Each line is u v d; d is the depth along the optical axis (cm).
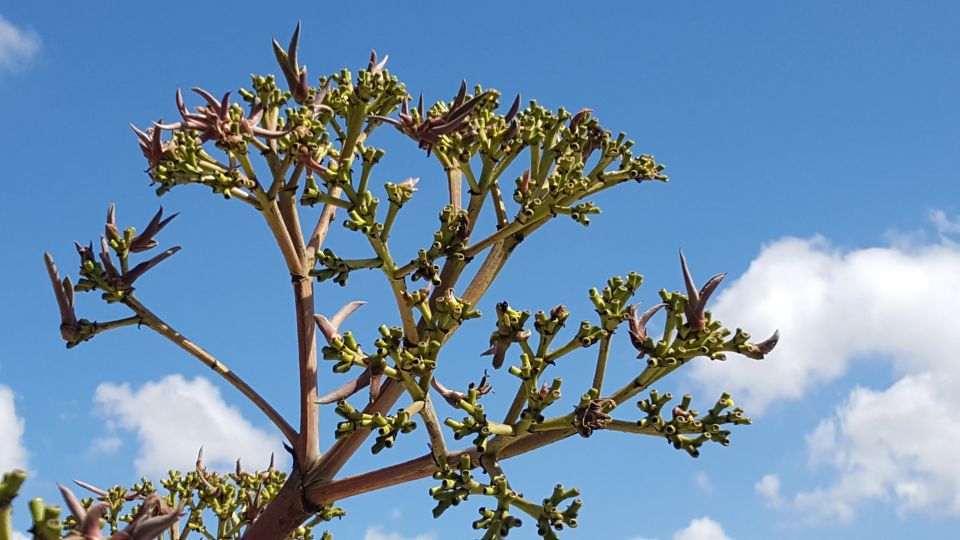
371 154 577
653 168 673
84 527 307
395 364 539
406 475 563
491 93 670
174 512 312
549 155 657
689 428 529
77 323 589
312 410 606
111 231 595
